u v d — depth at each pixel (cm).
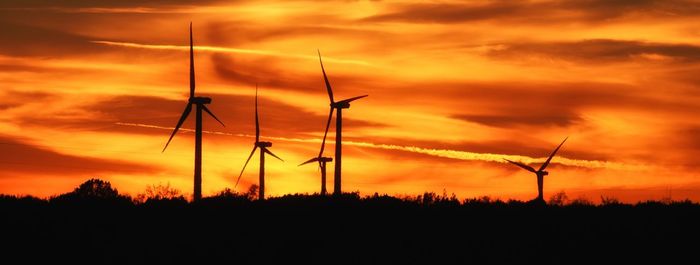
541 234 19200
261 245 18038
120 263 16788
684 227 19688
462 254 17725
